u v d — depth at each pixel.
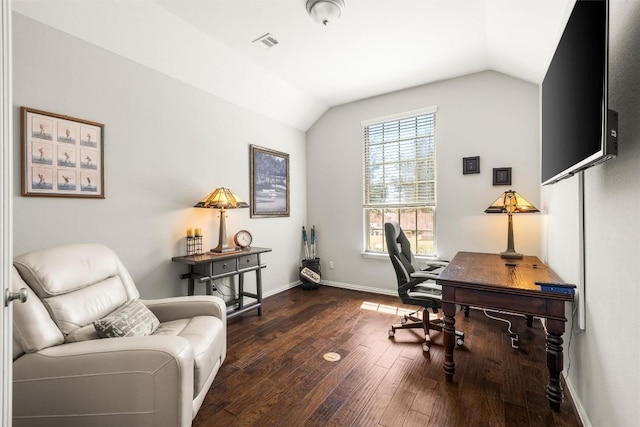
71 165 2.12
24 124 1.90
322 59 3.09
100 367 1.26
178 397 1.25
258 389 1.88
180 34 2.54
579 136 1.21
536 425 1.54
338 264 4.41
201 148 3.09
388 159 4.00
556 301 1.60
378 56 3.02
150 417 1.25
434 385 1.90
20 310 1.31
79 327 1.49
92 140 2.24
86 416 1.26
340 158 4.38
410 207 3.83
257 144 3.80
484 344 2.47
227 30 2.58
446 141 3.55
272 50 2.91
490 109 3.30
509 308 1.72
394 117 3.90
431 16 2.39
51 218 2.04
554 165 1.71
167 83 2.77
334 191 4.43
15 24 1.86
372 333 2.74
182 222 2.90
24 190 1.90
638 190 0.96
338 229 4.41
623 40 1.07
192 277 2.82
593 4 1.06
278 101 3.87
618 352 1.12
